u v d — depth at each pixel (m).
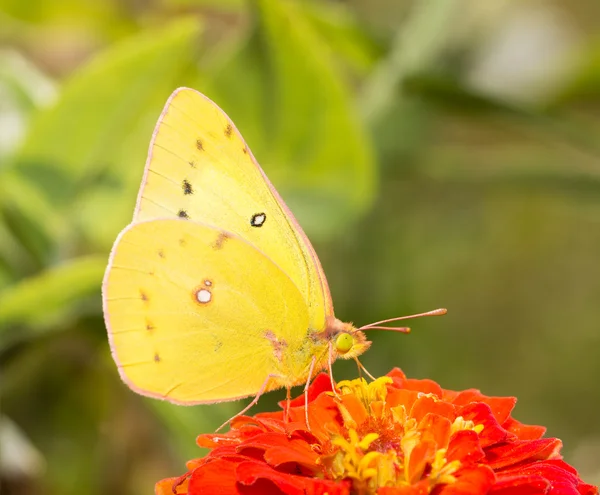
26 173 0.28
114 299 0.24
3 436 0.29
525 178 0.31
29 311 0.27
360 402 0.23
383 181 0.32
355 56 0.31
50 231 0.29
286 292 0.24
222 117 0.24
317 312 0.24
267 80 0.28
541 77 0.32
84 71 0.27
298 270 0.24
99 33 0.31
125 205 0.29
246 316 0.24
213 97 0.28
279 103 0.28
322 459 0.23
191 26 0.27
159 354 0.24
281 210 0.24
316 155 0.29
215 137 0.24
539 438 0.23
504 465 0.23
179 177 0.24
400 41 0.30
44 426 0.29
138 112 0.28
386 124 0.31
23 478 0.29
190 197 0.24
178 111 0.24
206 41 0.31
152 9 0.31
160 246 0.24
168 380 0.24
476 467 0.22
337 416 0.23
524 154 0.32
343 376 0.32
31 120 0.28
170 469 0.30
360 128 0.28
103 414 0.29
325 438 0.23
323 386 0.24
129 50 0.27
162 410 0.27
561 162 0.31
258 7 0.27
